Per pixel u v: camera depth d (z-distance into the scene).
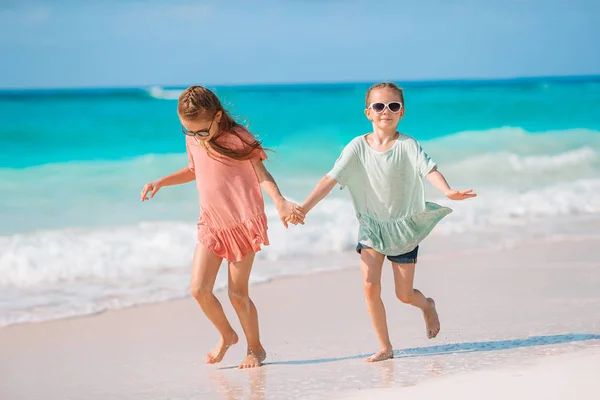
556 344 4.76
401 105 4.75
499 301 6.38
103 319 6.15
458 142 19.02
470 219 10.76
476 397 3.65
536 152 18.02
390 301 6.55
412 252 4.85
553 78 108.81
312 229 9.49
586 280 7.23
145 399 4.12
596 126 22.00
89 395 4.26
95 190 12.53
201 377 4.54
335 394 3.94
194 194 12.30
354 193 4.88
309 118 21.98
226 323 4.77
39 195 12.07
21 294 6.93
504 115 23.84
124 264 8.00
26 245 8.70
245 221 4.62
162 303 6.68
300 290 7.10
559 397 3.56
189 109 4.40
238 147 4.55
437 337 5.24
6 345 5.40
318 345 5.27
